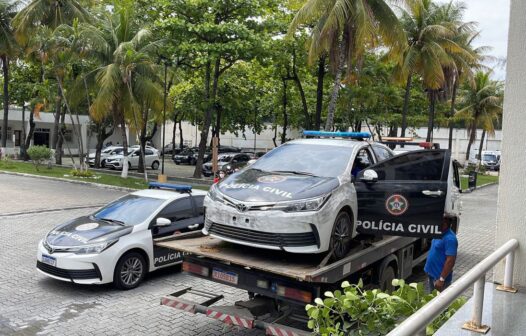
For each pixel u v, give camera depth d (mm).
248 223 5328
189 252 5738
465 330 3205
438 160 5758
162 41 23062
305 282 5113
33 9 25703
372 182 5969
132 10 23609
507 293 3783
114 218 8883
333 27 17719
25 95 34188
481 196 26203
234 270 5566
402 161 5898
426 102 36938
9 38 29750
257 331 6547
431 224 5633
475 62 33188
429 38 26000
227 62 28812
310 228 5172
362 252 5973
